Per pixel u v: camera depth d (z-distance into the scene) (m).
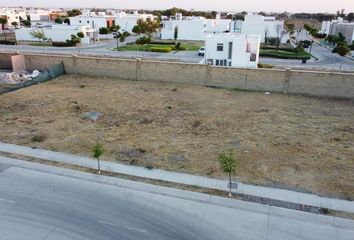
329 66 42.16
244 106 24.75
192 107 24.25
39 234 10.56
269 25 72.50
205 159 15.84
